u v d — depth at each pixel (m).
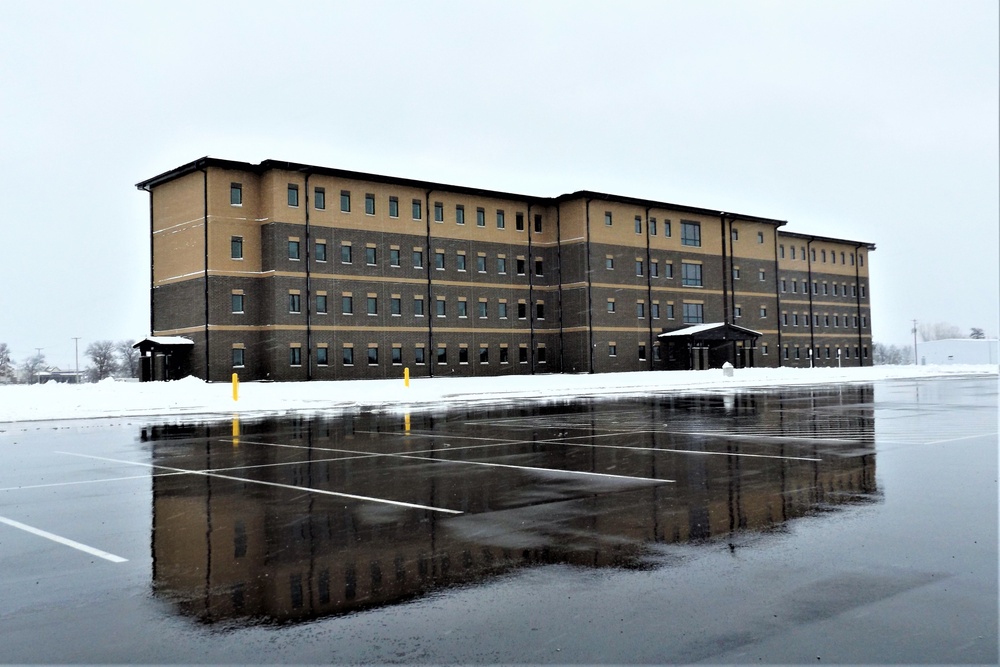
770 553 7.63
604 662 5.07
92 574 7.24
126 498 11.16
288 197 51.50
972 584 6.55
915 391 39.38
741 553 7.64
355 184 54.69
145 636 5.64
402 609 6.14
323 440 18.83
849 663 5.02
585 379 50.59
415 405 32.06
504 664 5.07
